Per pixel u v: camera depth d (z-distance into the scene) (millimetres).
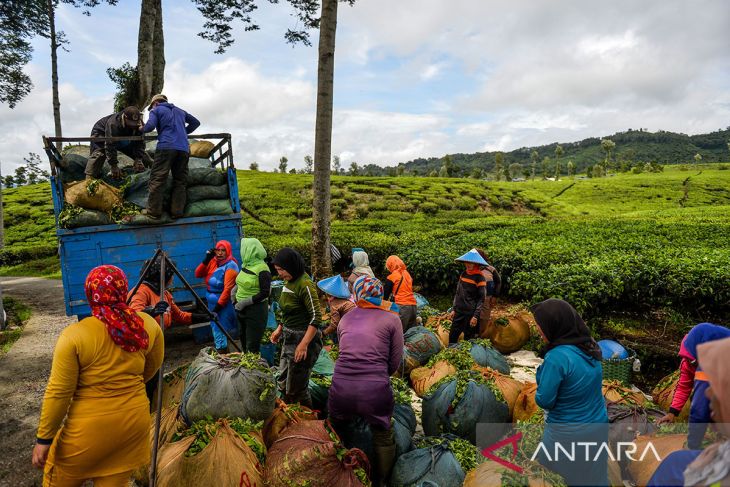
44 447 2691
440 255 11039
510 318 7301
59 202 6555
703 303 7891
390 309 3768
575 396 2791
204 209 7059
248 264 5289
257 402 3541
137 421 2902
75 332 2711
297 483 3086
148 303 4395
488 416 4344
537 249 11211
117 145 6977
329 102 9711
